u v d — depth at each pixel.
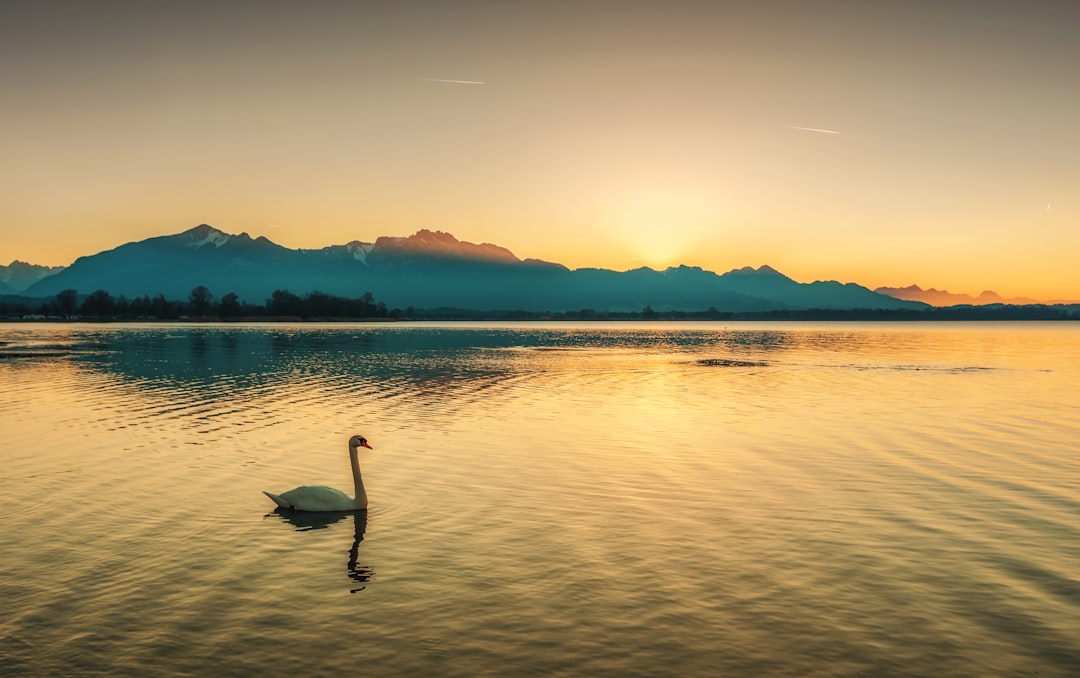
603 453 28.92
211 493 22.83
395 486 23.67
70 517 20.28
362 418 37.75
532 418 38.12
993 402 46.03
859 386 56.44
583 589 15.31
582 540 18.38
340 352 96.69
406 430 34.16
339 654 12.61
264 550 17.67
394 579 15.85
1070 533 19.00
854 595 15.05
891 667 12.22
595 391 51.81
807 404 44.75
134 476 24.95
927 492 23.12
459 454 28.61
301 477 24.92
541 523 19.75
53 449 29.45
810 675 11.98
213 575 16.09
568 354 100.69
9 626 13.62
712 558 17.12
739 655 12.59
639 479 24.66
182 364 73.50
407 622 13.81
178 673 11.99
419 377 61.44
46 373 62.59
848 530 19.22
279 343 120.25
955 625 13.71
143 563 16.80
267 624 13.73
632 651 12.72
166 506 21.38
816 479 24.75
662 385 56.75
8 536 18.64
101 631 13.45
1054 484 24.11
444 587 15.42
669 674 11.98
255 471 25.75
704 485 23.91
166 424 35.56
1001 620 13.91
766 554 17.41
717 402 45.56
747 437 32.72
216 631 13.45
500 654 12.62
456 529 19.25
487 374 65.38
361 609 14.36
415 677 11.88
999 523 19.88
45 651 12.70
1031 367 77.62
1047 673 12.04
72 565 16.66
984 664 12.31
